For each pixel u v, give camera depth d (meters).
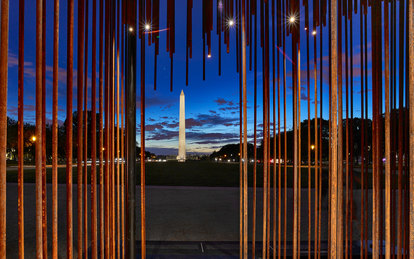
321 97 1.96
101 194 1.62
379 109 1.75
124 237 1.86
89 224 5.39
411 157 1.49
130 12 1.80
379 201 1.81
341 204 1.73
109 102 1.67
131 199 1.87
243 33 1.75
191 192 9.45
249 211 6.67
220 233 4.82
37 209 1.24
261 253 3.54
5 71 1.10
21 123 1.22
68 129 1.39
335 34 1.66
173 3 1.85
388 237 1.66
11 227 5.19
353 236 4.45
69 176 1.42
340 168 1.72
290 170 21.92
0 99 1.09
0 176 1.11
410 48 1.48
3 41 1.09
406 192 1.83
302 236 4.63
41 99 1.24
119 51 1.75
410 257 1.49
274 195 2.11
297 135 1.97
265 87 1.87
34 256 3.78
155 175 18.77
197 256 3.44
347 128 1.99
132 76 1.84
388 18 1.60
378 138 1.74
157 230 5.01
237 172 22.42
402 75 1.77
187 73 1.85
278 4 1.96
